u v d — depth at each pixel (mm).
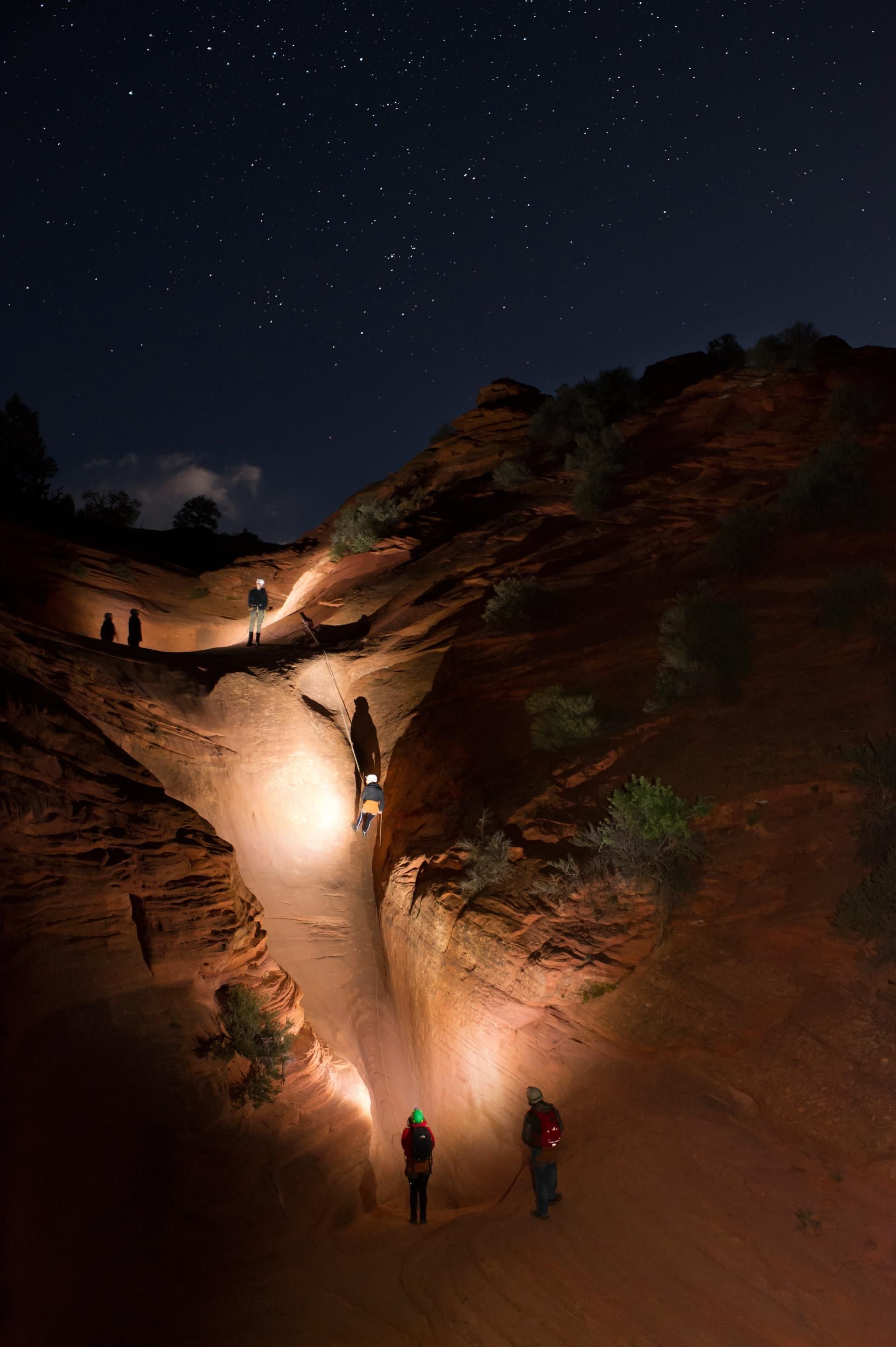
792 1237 6855
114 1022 9430
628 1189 7770
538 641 17297
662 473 23125
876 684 11922
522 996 10414
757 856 10359
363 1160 10758
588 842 11633
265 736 17875
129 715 15328
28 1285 6598
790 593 14727
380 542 26906
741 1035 8680
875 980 8508
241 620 33938
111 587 31812
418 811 15062
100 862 10211
